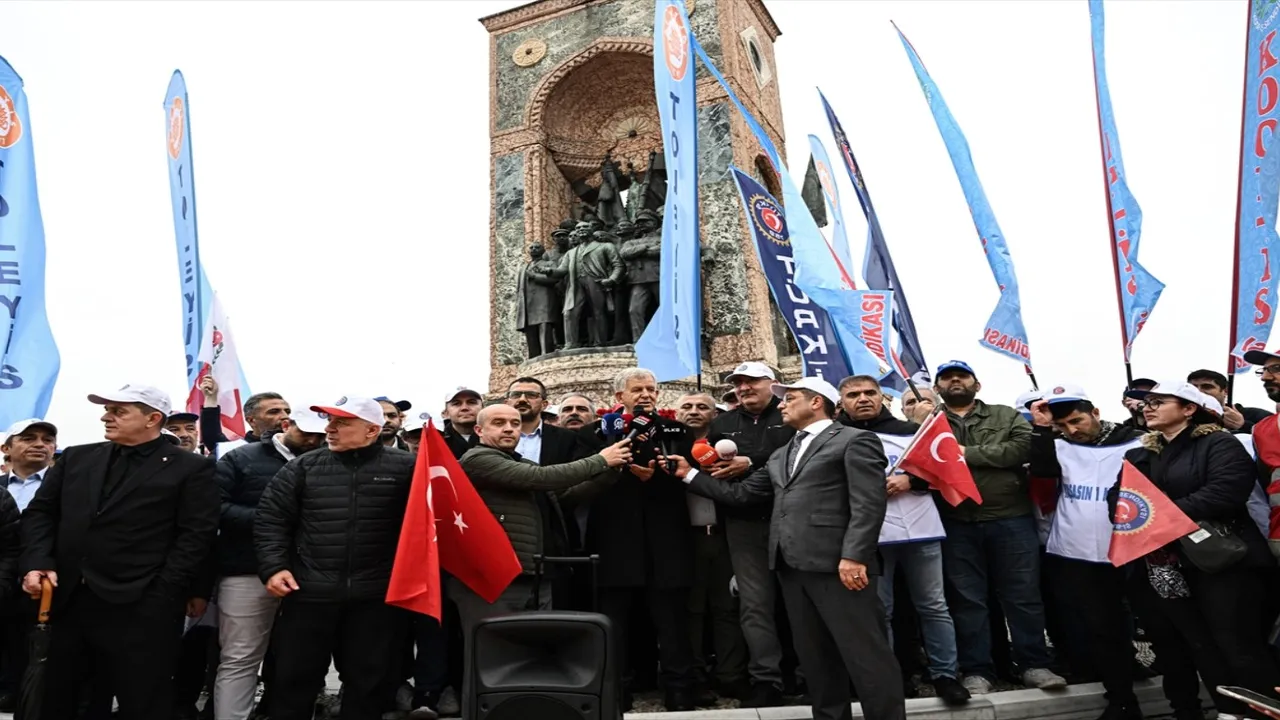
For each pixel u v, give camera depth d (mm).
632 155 18391
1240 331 6750
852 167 9523
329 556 5238
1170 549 5469
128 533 5184
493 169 17844
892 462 6457
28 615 5906
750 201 9398
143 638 5102
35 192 8664
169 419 8055
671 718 5680
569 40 18047
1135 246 7391
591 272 14562
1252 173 6797
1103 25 7816
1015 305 7949
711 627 7762
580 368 13695
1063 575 6242
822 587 5289
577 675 4176
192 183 8766
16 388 8125
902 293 8969
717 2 16969
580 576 6648
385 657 5285
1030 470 6367
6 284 8328
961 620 6527
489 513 5266
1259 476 5570
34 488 7422
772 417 6844
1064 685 6227
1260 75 6824
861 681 5098
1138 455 5828
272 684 6492
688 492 6547
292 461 5535
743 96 17062
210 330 8125
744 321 15133
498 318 16812
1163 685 5840
